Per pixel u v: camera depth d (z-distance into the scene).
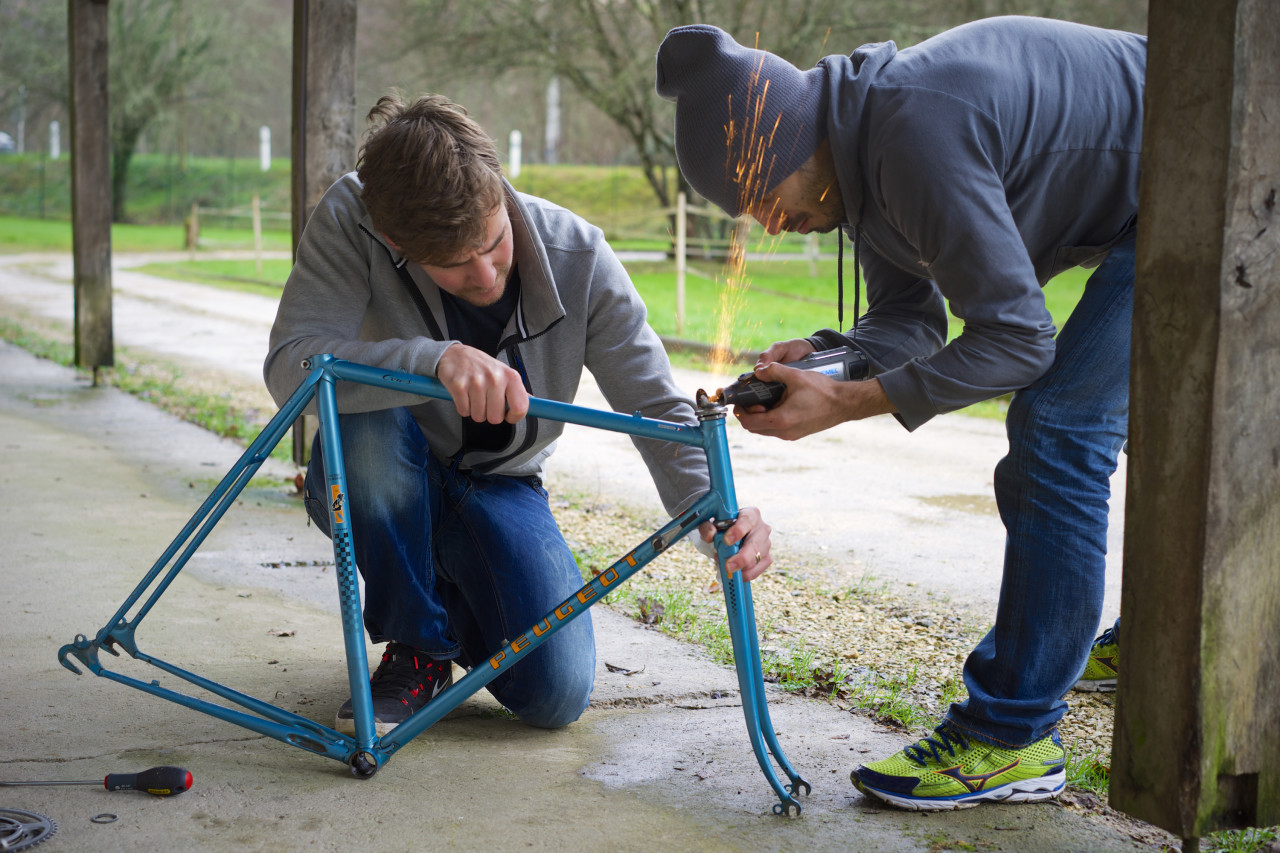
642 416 2.24
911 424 2.02
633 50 21.22
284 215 38.41
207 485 5.00
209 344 10.98
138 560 3.77
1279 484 1.74
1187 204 1.67
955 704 2.16
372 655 2.92
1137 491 1.78
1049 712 2.09
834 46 19.48
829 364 2.27
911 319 2.43
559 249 2.38
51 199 41.00
